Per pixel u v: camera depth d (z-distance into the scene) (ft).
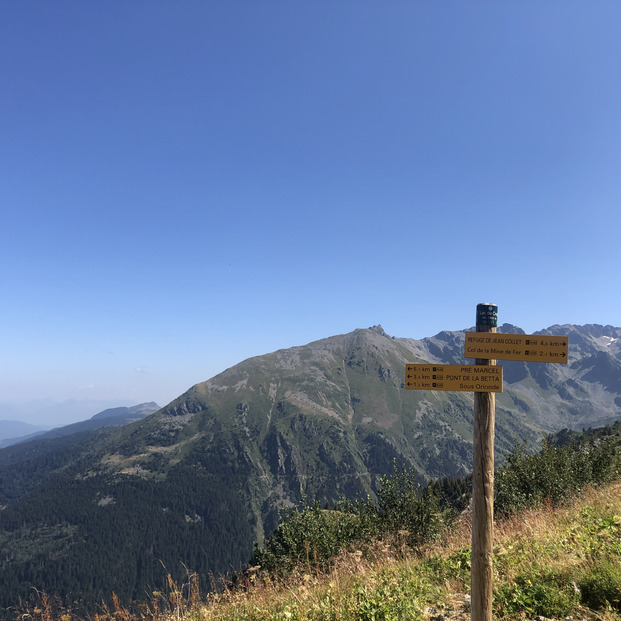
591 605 11.11
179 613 12.64
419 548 19.45
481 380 9.32
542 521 17.78
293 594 13.42
